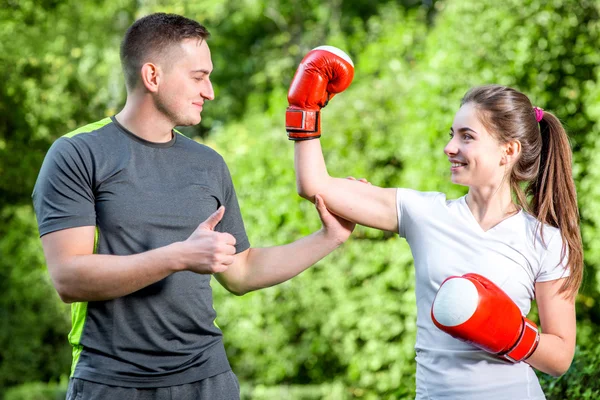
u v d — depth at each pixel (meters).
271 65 14.53
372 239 7.86
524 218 3.23
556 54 7.45
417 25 9.80
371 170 8.12
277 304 8.14
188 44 3.22
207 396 3.23
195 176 3.30
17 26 10.36
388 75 8.58
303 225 8.09
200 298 3.25
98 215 3.12
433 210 3.27
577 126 7.50
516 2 7.46
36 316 9.33
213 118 15.02
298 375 8.33
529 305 3.20
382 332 7.60
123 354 3.10
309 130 3.32
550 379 4.23
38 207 3.10
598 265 7.29
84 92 10.47
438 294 3.02
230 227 3.52
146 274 2.92
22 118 9.88
